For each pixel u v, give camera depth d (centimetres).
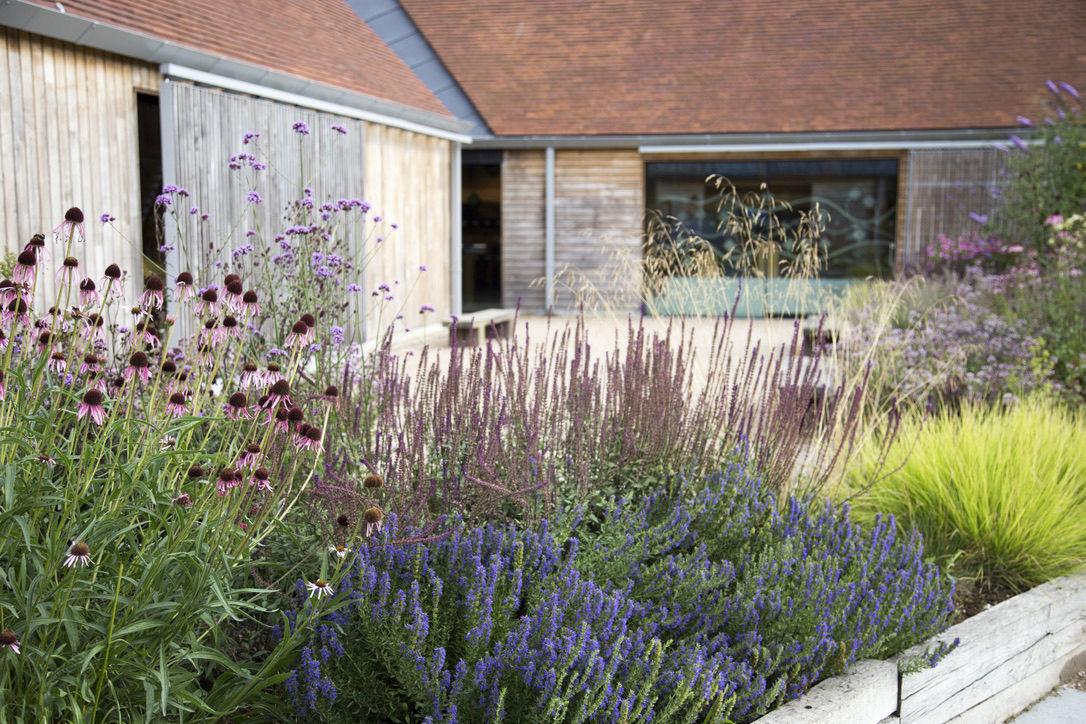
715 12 1877
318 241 580
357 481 345
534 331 1292
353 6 1958
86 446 263
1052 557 449
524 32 1883
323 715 264
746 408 465
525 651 272
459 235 1555
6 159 720
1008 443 498
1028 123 1450
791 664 324
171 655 255
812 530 398
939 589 391
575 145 1672
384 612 275
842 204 1659
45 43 751
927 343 776
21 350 290
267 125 981
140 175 907
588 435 394
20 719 222
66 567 239
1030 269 1036
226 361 451
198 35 945
